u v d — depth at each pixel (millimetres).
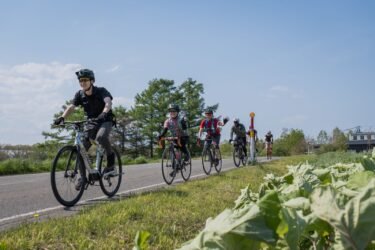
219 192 5992
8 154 19719
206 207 4637
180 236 3393
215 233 529
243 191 1096
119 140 61781
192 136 61156
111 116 6125
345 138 47375
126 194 6797
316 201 562
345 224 523
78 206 5633
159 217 4008
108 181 6371
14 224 4504
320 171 1315
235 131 14742
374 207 512
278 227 521
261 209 523
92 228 3562
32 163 17422
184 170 9477
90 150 6168
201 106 63750
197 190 6168
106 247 2973
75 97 6117
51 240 3172
